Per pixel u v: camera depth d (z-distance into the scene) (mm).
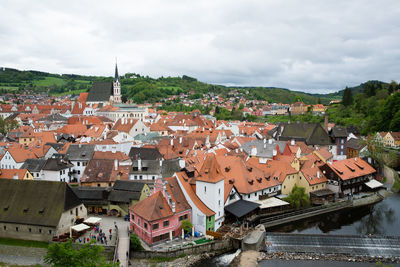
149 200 77938
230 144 153000
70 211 79062
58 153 129625
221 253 76938
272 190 102625
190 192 84000
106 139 151000
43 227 74750
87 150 124125
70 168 118312
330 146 157000
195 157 119688
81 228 74812
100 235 76125
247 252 77188
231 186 90500
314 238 81375
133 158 122750
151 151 124375
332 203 105812
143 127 199250
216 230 83375
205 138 165125
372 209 107312
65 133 187125
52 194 78938
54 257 56594
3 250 72875
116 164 107188
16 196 80062
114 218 89625
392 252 77250
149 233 73250
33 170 111375
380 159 136500
